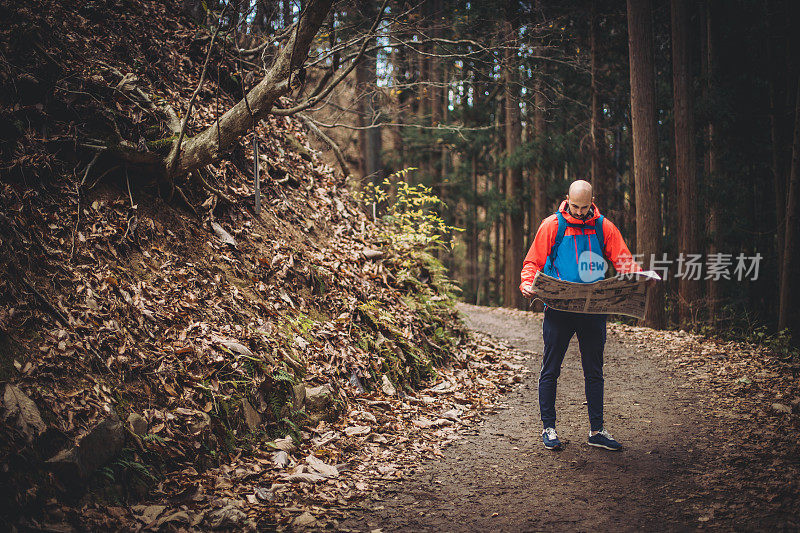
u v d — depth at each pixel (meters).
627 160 18.41
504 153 19.03
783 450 3.72
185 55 6.69
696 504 3.03
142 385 3.45
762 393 5.14
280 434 3.88
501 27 8.79
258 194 5.80
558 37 9.27
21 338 3.10
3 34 4.25
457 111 20.16
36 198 3.88
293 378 4.24
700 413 4.70
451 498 3.25
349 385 4.76
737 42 15.32
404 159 20.69
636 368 6.51
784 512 2.84
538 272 3.65
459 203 22.75
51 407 2.87
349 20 7.57
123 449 3.04
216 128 4.71
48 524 2.45
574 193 3.71
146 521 2.71
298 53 4.44
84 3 5.77
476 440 4.27
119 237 4.26
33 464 2.58
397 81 9.24
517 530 2.84
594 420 3.99
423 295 6.84
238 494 3.11
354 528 2.86
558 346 3.98
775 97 13.71
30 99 4.22
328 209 7.00
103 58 5.38
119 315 3.73
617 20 14.84
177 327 4.00
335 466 3.61
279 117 7.77
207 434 3.43
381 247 7.11
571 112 15.96
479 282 28.12
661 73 16.91
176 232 4.84
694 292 12.66
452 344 6.63
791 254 10.09
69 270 3.71
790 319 10.03
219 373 3.84
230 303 4.59
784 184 13.60
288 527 2.84
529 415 4.89
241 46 7.86
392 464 3.74
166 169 4.76
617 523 2.87
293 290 5.35
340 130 17.20
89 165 4.33
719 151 15.06
